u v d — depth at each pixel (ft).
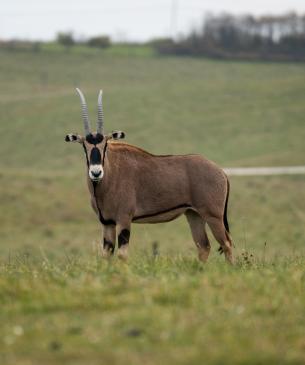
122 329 94.17
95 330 94.12
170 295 106.63
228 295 107.14
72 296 108.88
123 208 157.69
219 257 163.73
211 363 82.33
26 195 647.56
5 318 101.81
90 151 152.66
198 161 162.81
